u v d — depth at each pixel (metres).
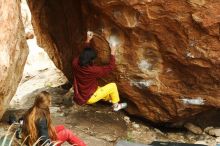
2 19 6.50
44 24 9.91
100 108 9.16
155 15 7.54
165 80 8.28
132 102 8.85
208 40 7.50
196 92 8.22
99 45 8.28
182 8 7.36
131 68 8.32
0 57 6.41
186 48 7.71
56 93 10.51
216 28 7.34
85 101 8.12
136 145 7.60
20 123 5.68
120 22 7.82
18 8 7.18
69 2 8.66
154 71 8.25
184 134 9.20
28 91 11.85
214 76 7.88
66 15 9.01
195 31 7.49
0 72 6.42
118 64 8.34
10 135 6.95
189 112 8.60
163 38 7.78
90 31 8.28
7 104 7.02
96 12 7.97
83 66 7.93
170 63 8.07
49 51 10.50
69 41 9.28
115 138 8.11
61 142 5.93
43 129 5.38
